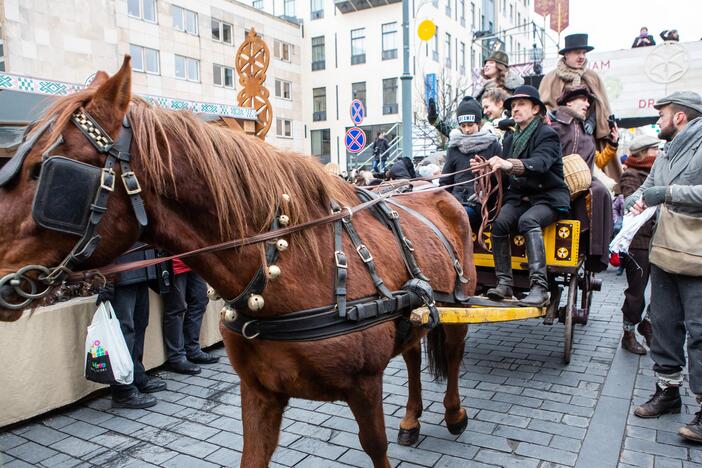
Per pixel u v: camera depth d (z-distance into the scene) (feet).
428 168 22.56
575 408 13.01
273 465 10.71
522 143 13.15
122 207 5.47
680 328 12.27
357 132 36.94
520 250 15.20
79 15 65.16
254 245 6.42
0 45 57.36
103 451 11.43
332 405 13.55
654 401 12.55
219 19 91.91
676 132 12.10
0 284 4.84
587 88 19.10
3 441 11.93
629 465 10.43
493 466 10.48
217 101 90.84
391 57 107.55
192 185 6.03
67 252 5.21
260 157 6.63
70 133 5.23
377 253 7.80
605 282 29.43
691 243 11.11
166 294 15.60
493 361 16.61
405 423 11.49
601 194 15.47
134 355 14.30
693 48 42.45
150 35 78.18
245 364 7.04
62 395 13.17
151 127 5.75
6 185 5.10
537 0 50.44
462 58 109.70
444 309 9.39
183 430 12.36
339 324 6.84
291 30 111.24
